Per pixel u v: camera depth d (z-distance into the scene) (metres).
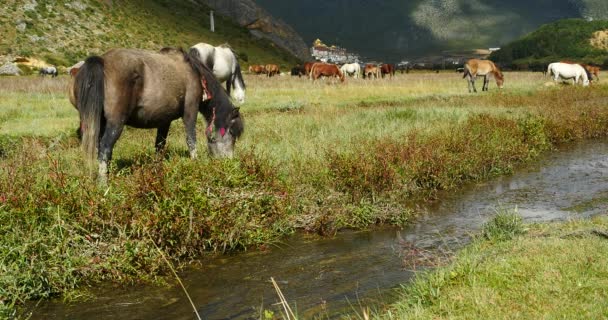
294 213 7.59
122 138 11.76
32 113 16.23
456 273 4.69
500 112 17.58
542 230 6.20
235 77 19.05
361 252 6.41
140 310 4.88
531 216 7.75
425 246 6.54
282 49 125.25
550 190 9.53
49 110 17.17
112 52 7.70
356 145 10.79
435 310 4.06
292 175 8.84
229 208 6.70
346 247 6.64
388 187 8.82
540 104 21.00
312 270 5.82
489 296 4.14
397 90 28.58
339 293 5.10
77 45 73.62
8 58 62.09
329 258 6.22
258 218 6.95
